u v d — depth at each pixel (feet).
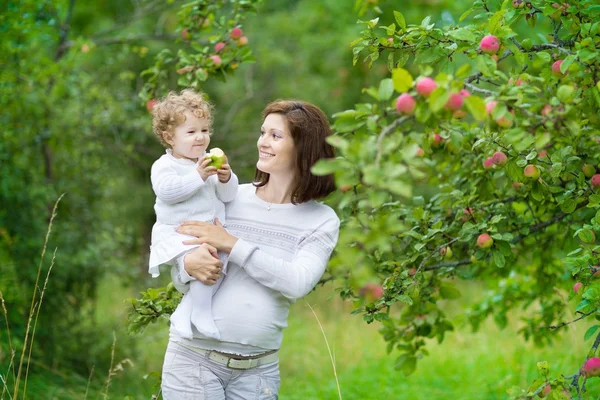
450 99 8.60
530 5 13.51
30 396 20.57
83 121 24.16
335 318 34.53
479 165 15.96
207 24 18.52
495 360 26.37
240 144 38.32
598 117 12.36
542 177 14.26
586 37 12.48
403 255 15.15
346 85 45.19
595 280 12.60
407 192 7.83
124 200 32.09
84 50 23.89
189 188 11.65
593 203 13.33
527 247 17.81
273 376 12.12
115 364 24.76
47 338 24.40
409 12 41.52
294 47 44.93
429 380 24.91
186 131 11.98
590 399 12.42
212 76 17.31
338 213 16.63
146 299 14.32
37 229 24.12
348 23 45.03
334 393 23.41
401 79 8.77
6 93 22.00
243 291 11.71
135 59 36.88
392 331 17.49
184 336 11.49
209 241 11.57
